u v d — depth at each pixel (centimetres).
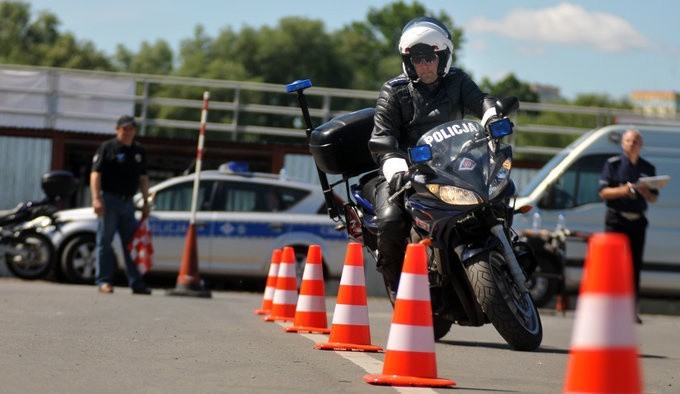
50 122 6631
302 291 2733
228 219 5309
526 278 2331
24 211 5359
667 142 5328
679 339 3294
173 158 6956
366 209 2453
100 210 4438
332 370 1900
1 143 6494
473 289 2191
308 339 2491
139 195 5350
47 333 2423
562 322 4003
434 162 2219
